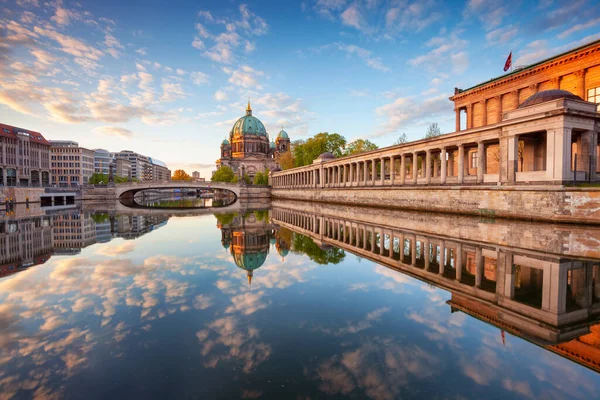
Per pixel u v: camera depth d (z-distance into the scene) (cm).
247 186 13288
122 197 11994
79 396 595
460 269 1517
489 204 3597
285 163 13888
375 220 3794
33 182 13200
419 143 5062
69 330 878
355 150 10931
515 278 1355
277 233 2980
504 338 832
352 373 673
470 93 5462
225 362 717
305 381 642
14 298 1144
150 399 588
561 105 2995
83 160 17538
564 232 2447
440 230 2744
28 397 588
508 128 3547
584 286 1237
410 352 759
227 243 2398
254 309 1038
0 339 823
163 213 5641
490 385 631
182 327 898
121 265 1666
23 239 2617
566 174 3012
